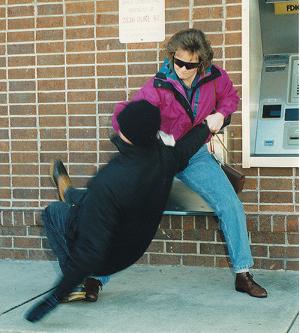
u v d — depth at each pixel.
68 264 3.46
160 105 4.32
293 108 5.28
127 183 3.33
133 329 3.95
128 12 5.19
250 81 5.03
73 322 4.07
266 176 5.05
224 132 4.92
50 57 5.36
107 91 5.29
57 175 4.23
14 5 5.39
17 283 4.94
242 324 4.00
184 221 5.19
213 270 5.16
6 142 5.50
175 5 5.12
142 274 5.10
